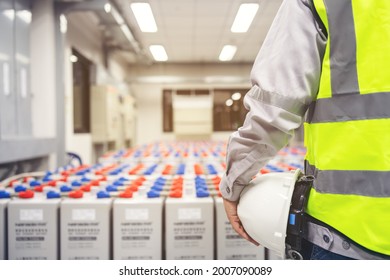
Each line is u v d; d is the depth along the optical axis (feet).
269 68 2.54
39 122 11.21
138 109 33.76
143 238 4.26
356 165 2.31
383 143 2.23
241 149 2.68
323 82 2.47
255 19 18.79
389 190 2.20
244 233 3.16
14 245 4.31
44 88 11.18
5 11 9.32
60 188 5.23
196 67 33.01
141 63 32.27
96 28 19.71
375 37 2.28
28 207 4.31
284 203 2.75
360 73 2.32
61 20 11.58
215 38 23.02
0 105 8.95
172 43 24.29
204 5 16.29
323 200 2.47
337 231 2.43
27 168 10.41
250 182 3.13
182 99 31.45
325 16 2.42
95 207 4.27
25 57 10.69
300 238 2.69
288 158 11.50
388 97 2.23
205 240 4.27
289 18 2.55
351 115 2.34
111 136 21.11
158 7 16.63
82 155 18.98
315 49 2.48
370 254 2.30
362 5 2.32
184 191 5.14
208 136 31.53
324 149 2.48
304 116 2.78
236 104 34.71
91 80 20.68
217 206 4.32
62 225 4.28
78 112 19.69
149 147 19.16
